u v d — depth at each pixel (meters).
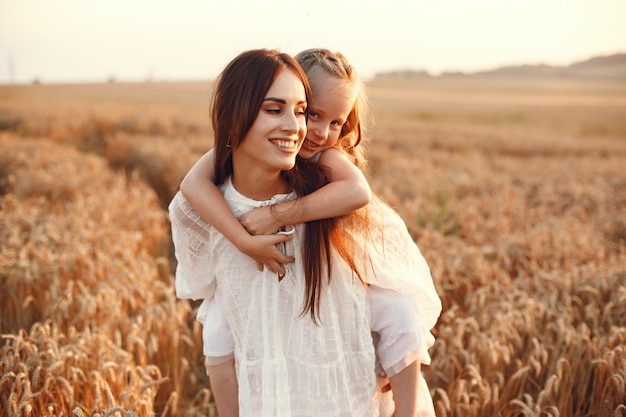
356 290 1.82
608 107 49.94
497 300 3.82
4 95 49.34
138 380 2.65
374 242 1.87
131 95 52.53
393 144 20.20
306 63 1.79
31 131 18.75
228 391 2.00
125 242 4.99
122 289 3.78
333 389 1.78
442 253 4.75
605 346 2.96
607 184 10.34
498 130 27.94
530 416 2.52
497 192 9.06
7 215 5.48
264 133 1.61
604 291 3.90
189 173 1.83
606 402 2.65
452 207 7.12
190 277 1.96
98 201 6.63
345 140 1.95
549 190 9.27
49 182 7.68
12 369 2.50
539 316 3.47
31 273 3.87
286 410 1.74
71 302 3.54
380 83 85.44
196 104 42.78
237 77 1.62
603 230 6.70
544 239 5.36
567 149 21.55
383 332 1.88
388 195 7.52
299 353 1.78
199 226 1.85
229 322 1.89
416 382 1.87
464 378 3.02
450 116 41.69
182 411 3.17
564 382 2.91
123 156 13.18
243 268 1.81
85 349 2.73
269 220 1.72
